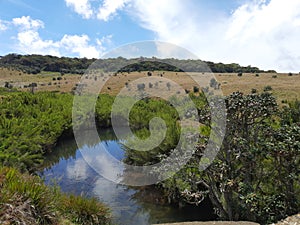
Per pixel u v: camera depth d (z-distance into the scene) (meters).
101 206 5.26
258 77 36.25
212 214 6.89
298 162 5.27
